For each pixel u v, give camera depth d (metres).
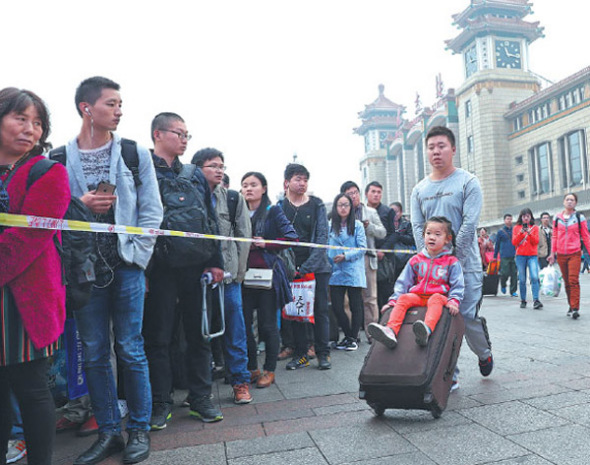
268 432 2.92
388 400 2.96
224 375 4.73
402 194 90.19
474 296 3.61
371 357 3.05
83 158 2.73
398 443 2.61
